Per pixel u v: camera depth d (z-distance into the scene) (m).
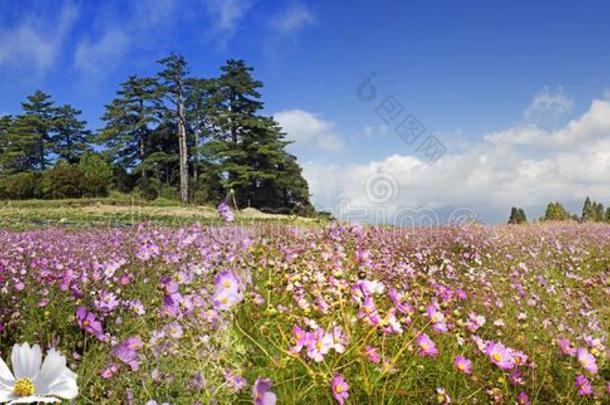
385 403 2.05
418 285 3.06
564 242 8.66
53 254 5.36
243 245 3.51
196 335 2.30
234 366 2.17
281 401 1.90
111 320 2.92
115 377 2.05
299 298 2.74
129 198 32.06
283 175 37.56
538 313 3.59
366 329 2.26
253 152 37.03
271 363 2.12
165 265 4.02
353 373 2.10
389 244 5.85
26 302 3.16
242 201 36.19
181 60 38.94
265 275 3.10
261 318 2.43
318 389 1.98
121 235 6.30
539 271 5.83
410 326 2.37
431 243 7.27
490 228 10.56
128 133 42.19
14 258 4.86
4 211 16.98
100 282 3.52
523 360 2.44
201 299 2.41
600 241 9.25
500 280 4.63
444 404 2.04
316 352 1.85
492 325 3.21
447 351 2.51
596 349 2.65
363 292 2.27
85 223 12.74
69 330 2.87
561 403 2.31
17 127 50.06
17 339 2.75
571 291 4.50
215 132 39.47
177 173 41.72
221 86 39.22
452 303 3.10
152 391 1.98
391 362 1.99
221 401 1.97
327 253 3.57
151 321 2.72
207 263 3.56
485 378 2.35
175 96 39.12
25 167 49.72
